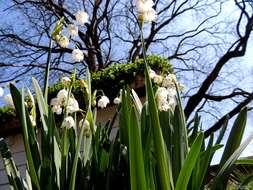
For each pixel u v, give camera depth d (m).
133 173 0.36
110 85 1.12
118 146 0.46
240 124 0.45
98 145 0.47
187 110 2.73
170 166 0.40
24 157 1.31
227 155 0.43
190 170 0.37
